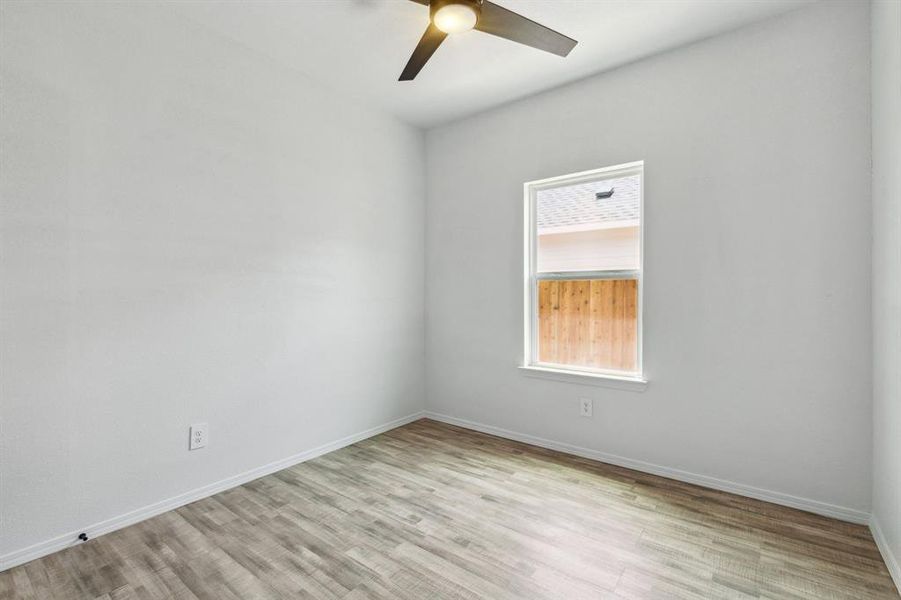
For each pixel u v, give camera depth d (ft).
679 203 8.49
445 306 12.40
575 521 7.00
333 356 10.27
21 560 5.95
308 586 5.50
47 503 6.21
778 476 7.57
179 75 7.56
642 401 8.99
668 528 6.79
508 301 11.08
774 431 7.61
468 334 11.89
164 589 5.46
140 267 7.13
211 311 8.03
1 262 5.84
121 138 6.89
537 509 7.40
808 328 7.30
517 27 6.28
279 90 9.10
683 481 8.49
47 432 6.22
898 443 5.51
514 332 10.98
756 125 7.71
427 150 12.79
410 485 8.37
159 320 7.35
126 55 6.94
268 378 8.95
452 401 12.30
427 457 9.81
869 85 6.79
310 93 9.71
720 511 7.30
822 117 7.16
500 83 9.91
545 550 6.23
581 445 9.85
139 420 7.13
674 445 8.61
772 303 7.60
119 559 6.07
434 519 7.09
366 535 6.63
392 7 7.36
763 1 7.14
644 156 8.90
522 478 8.66
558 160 10.14
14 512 5.94
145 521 7.08
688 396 8.44
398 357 12.05
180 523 7.01
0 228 5.82
